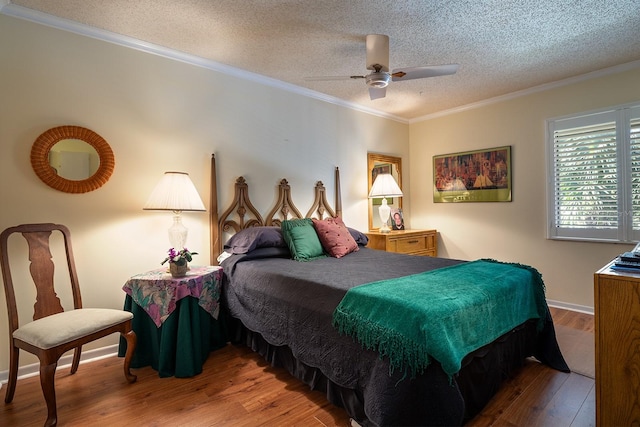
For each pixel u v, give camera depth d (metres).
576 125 3.38
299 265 2.53
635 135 3.04
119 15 2.26
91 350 2.43
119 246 2.54
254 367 2.31
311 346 1.85
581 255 3.38
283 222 3.06
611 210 3.18
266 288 2.26
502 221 3.97
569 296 3.46
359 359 1.59
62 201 2.32
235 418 1.74
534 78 3.40
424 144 4.78
